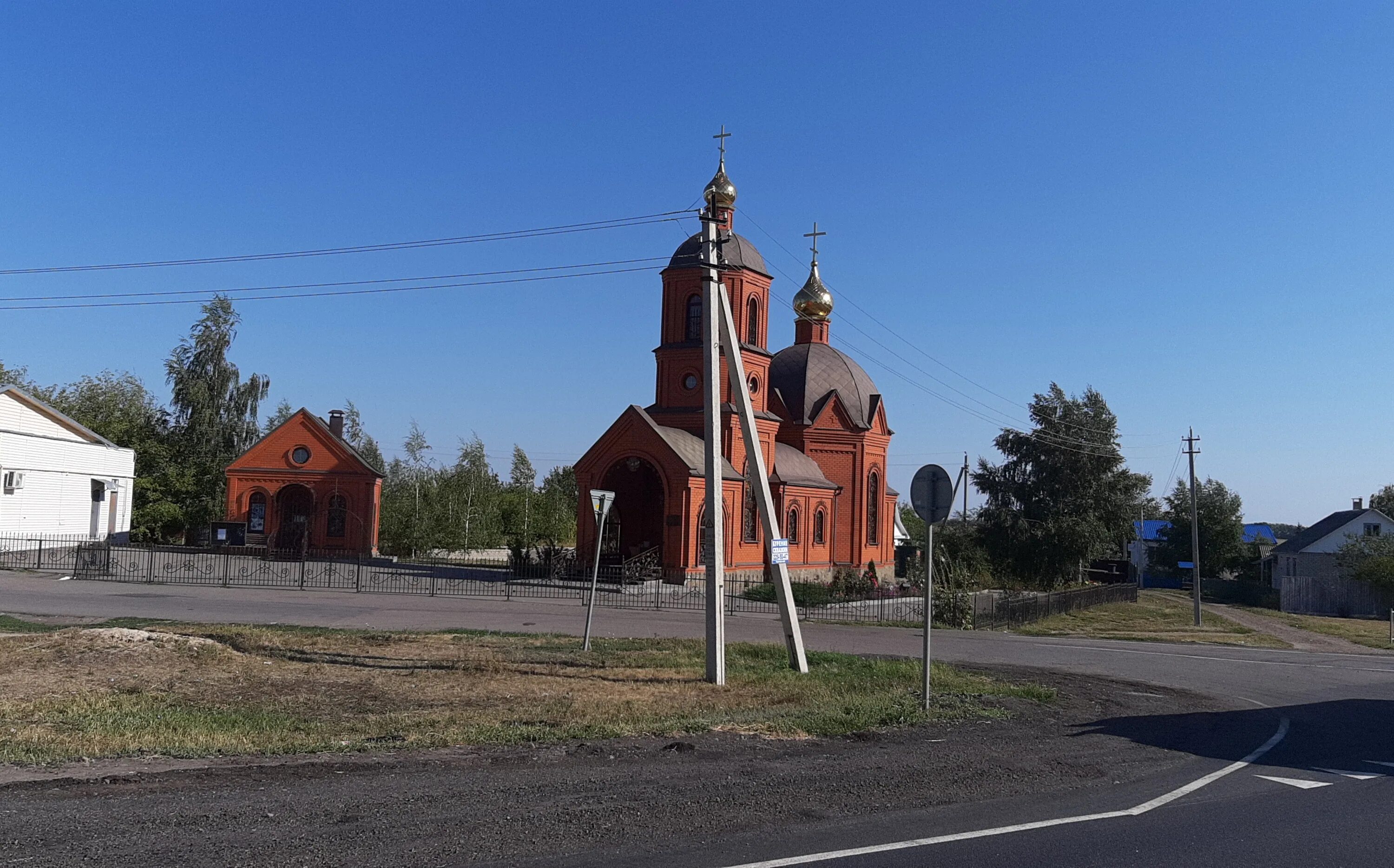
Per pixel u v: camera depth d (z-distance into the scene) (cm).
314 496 4856
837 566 4744
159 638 1684
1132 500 6694
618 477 4384
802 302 5069
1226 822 810
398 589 3441
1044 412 6488
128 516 5088
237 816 717
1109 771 996
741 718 1214
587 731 1093
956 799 852
